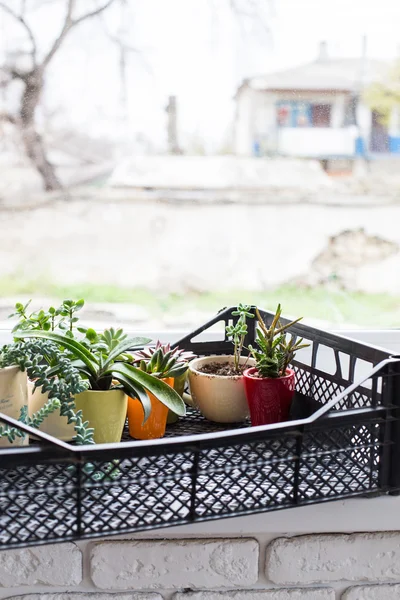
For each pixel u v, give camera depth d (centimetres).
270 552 79
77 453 63
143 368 88
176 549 78
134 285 117
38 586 77
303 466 78
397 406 73
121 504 68
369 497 77
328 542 80
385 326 120
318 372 92
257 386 86
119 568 77
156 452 66
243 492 76
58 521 65
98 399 81
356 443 79
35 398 85
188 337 101
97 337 91
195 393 92
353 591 81
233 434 68
